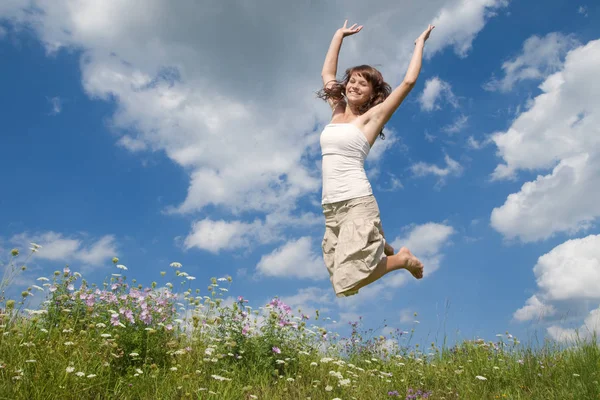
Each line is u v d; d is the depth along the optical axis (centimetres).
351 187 339
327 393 416
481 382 478
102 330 421
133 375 374
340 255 329
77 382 337
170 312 482
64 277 468
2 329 379
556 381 448
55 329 407
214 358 397
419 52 354
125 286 483
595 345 490
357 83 377
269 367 445
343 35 432
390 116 356
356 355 589
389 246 369
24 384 318
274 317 474
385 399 422
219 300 485
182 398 340
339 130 354
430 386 484
